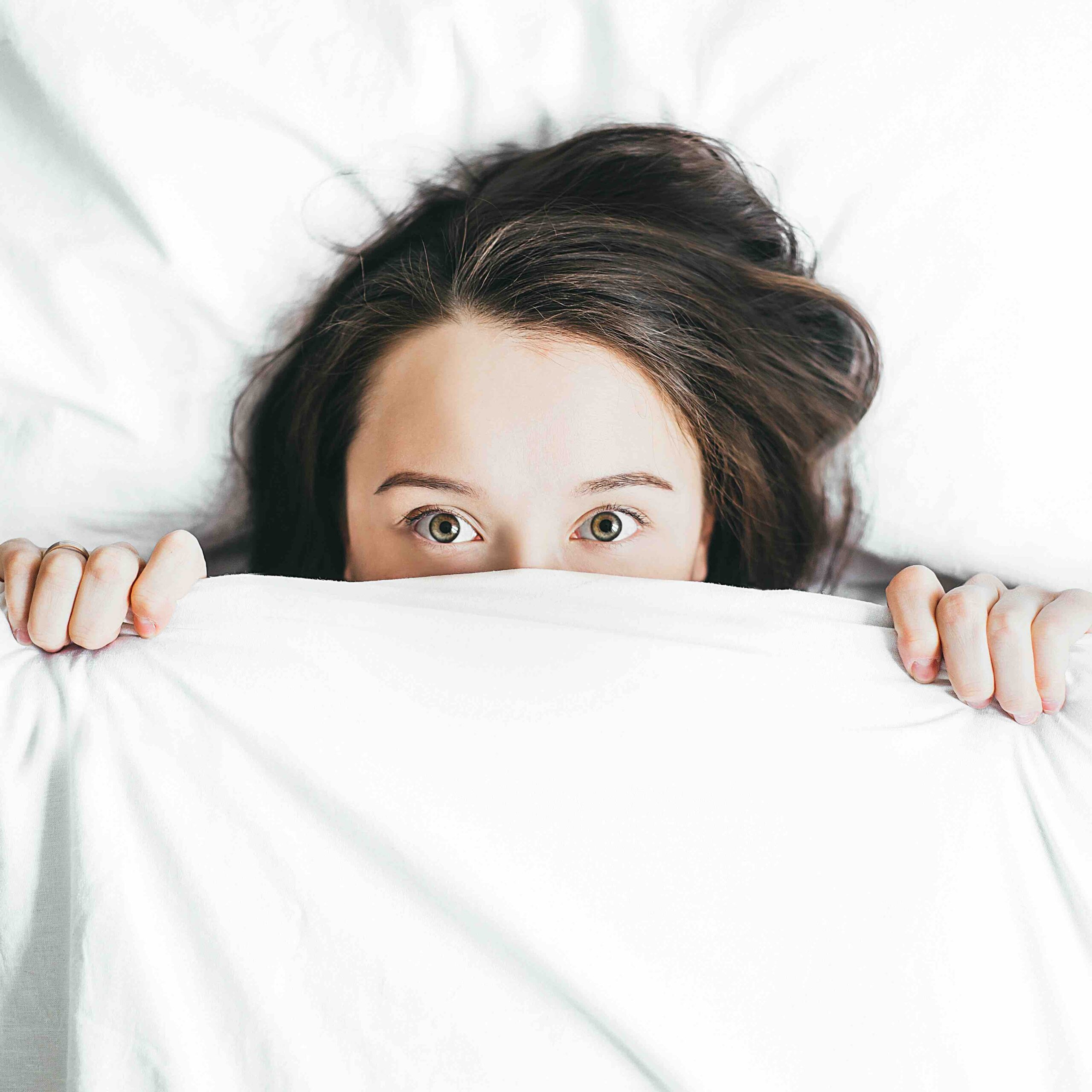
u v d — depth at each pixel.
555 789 0.46
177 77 0.63
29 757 0.45
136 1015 0.42
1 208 0.64
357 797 0.45
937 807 0.47
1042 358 0.65
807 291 0.66
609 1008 0.44
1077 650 0.50
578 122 0.67
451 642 0.48
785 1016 0.45
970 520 0.68
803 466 0.69
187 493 0.70
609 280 0.64
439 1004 0.44
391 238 0.67
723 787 0.46
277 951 0.44
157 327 0.67
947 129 0.64
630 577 0.57
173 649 0.47
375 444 0.66
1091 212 0.64
